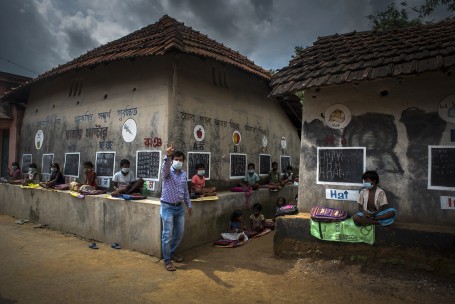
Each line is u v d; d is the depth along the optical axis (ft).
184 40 22.85
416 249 14.98
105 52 26.43
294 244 17.84
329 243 16.93
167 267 17.08
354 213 17.35
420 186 16.03
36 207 28.43
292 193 33.50
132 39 27.89
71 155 28.30
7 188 32.48
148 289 14.58
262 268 17.16
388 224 15.56
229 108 27.45
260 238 23.07
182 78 22.75
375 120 17.20
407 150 16.38
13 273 16.22
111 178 24.39
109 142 24.93
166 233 17.46
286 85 18.43
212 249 20.83
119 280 15.56
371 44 19.57
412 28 20.98
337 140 18.07
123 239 20.85
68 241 22.56
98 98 26.40
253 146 30.45
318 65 18.92
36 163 32.91
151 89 22.58
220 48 29.35
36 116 33.83
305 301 13.51
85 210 23.48
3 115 37.81
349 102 17.87
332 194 17.98
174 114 21.81
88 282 15.25
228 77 27.73
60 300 13.32
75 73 29.14
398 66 15.37
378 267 15.64
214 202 22.80
